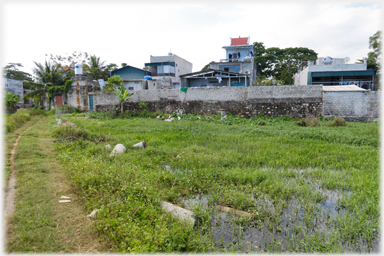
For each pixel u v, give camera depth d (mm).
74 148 9109
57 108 23391
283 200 5328
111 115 20266
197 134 12148
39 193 5141
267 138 11070
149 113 20297
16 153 7746
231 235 4250
